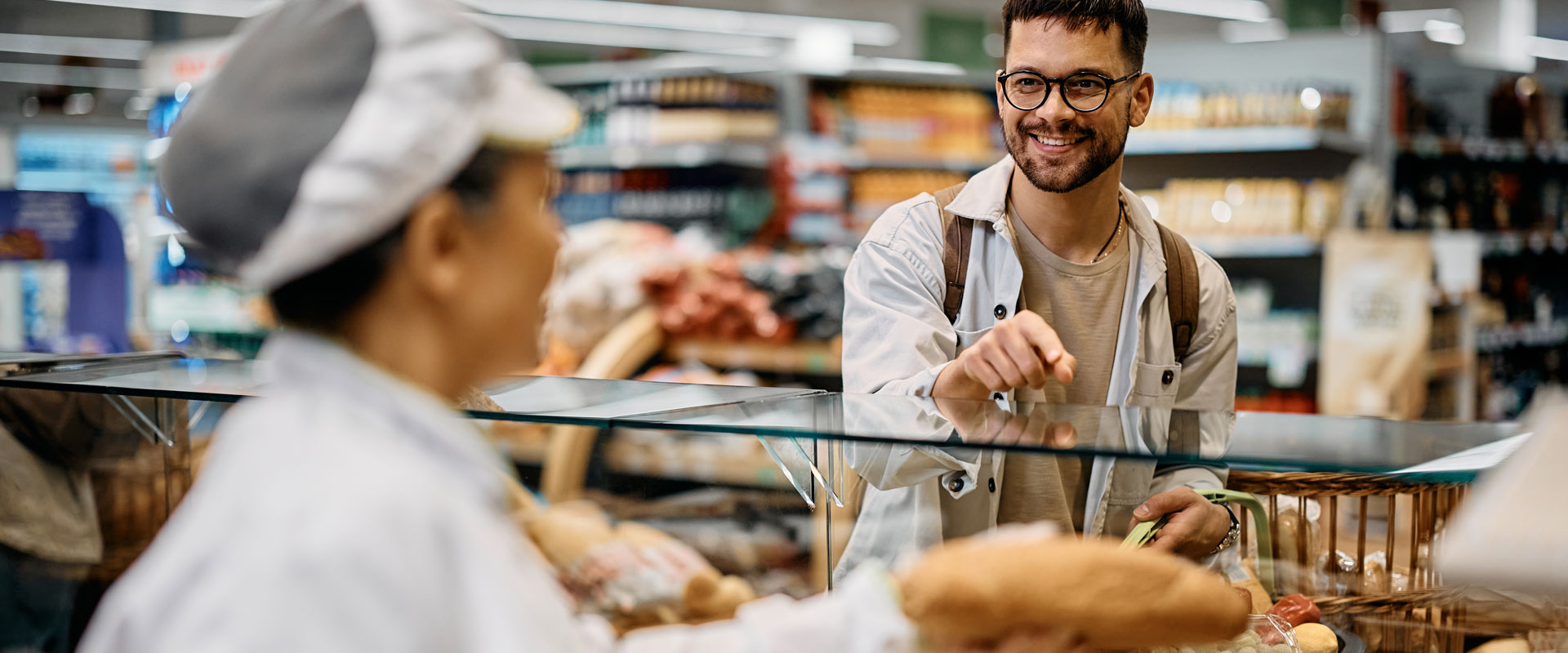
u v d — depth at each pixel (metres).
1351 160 5.83
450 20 0.72
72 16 10.55
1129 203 2.03
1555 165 7.20
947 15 11.98
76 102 7.62
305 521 0.65
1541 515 0.73
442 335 0.74
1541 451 0.78
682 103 6.92
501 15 10.52
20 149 7.33
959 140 7.67
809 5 11.18
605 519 1.54
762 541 1.48
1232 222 5.72
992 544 0.85
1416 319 5.25
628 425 1.43
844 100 7.45
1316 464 1.24
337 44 0.69
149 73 5.70
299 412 0.71
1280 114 5.53
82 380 1.73
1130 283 2.00
